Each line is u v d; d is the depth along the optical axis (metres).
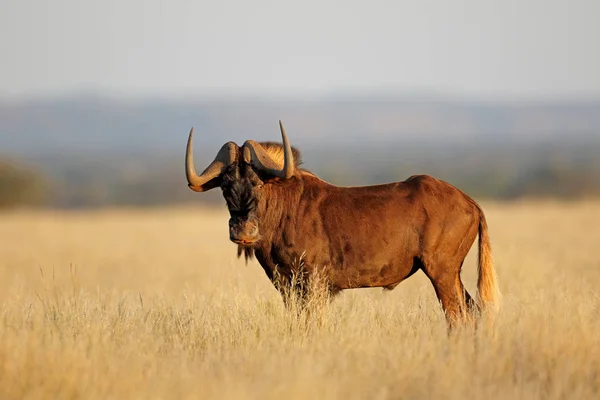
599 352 28.84
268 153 38.38
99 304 39.97
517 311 35.03
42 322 33.62
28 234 121.56
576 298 39.28
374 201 37.28
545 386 26.86
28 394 26.00
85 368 27.58
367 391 26.31
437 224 36.44
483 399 25.27
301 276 37.31
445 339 30.70
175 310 39.75
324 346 30.88
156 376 27.59
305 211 37.59
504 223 111.12
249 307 37.12
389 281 37.50
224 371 27.55
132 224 142.62
